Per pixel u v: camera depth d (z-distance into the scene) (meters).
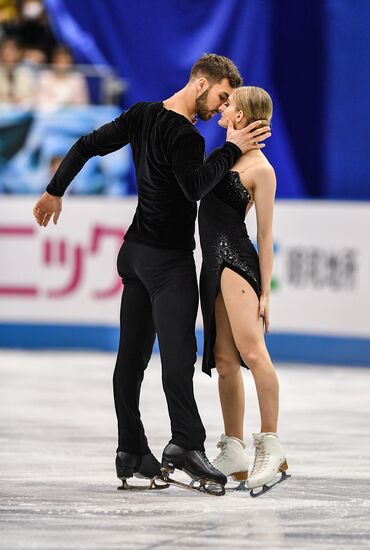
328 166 31.83
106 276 30.09
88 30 32.81
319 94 31.89
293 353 29.42
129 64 32.59
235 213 12.73
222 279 12.64
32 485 12.80
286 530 10.43
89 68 32.72
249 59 31.89
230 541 9.93
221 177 12.02
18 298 30.47
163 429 17.69
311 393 23.38
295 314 28.95
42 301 30.39
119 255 12.75
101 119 32.03
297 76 31.94
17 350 30.42
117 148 12.95
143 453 12.65
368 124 31.58
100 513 11.20
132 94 32.62
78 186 31.77
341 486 12.97
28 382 24.08
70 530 10.34
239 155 12.17
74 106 32.28
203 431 12.27
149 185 12.32
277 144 32.19
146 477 12.69
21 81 32.31
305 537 10.12
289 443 16.53
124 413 12.61
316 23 31.64
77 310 30.25
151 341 12.84
